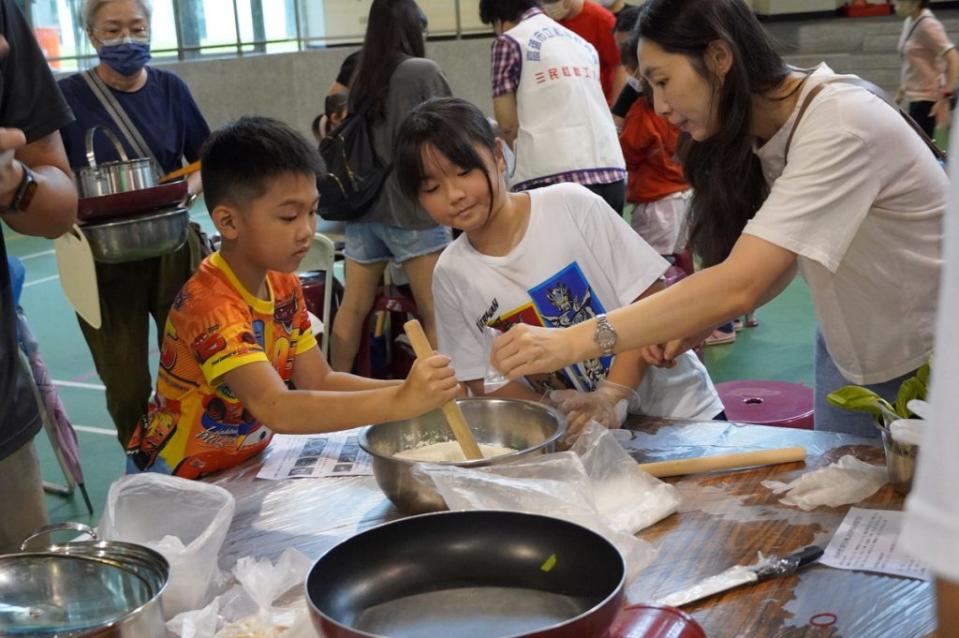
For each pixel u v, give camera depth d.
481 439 1.52
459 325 1.84
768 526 1.27
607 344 1.40
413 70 3.20
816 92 1.46
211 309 1.54
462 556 1.00
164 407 1.64
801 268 1.64
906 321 1.60
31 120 1.59
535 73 3.46
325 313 3.18
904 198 1.50
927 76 6.23
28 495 1.60
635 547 1.15
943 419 0.52
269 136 1.52
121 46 2.70
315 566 0.93
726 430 1.60
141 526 1.24
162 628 0.98
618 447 1.40
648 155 3.93
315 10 9.09
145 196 2.34
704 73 1.46
